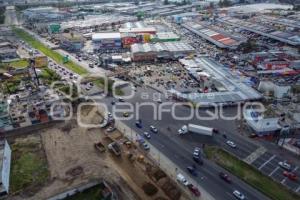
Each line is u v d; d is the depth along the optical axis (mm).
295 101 103500
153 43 176750
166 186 64688
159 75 132500
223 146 79688
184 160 74312
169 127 89500
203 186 65312
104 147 79250
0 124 87000
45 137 84688
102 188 64688
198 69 133500
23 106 102062
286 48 167875
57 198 61469
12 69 142000
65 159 74375
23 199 61031
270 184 65125
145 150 78375
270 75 128750
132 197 61781
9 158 72938
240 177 67625
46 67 144875
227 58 153875
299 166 71188
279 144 79875
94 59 159375
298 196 61375
